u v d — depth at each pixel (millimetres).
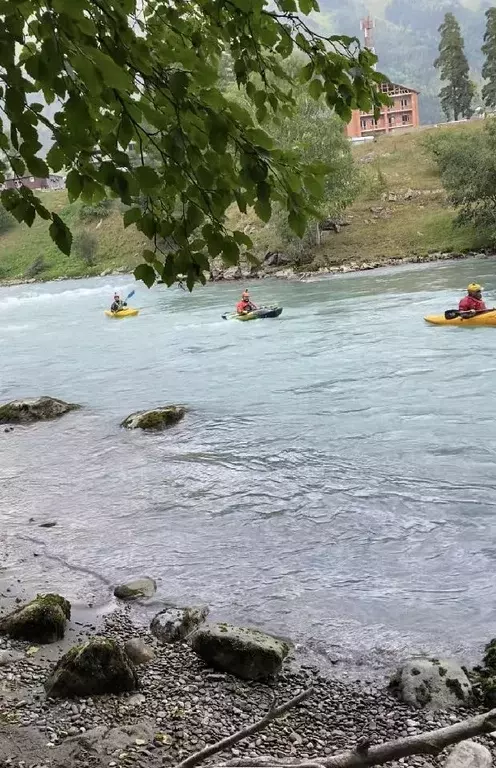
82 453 11078
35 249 66438
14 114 2016
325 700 4441
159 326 26312
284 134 39125
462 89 91562
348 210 51344
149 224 2570
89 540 7500
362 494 8219
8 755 3916
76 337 25656
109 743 3998
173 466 9922
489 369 14164
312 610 5699
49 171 2281
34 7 1993
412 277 33750
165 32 2777
